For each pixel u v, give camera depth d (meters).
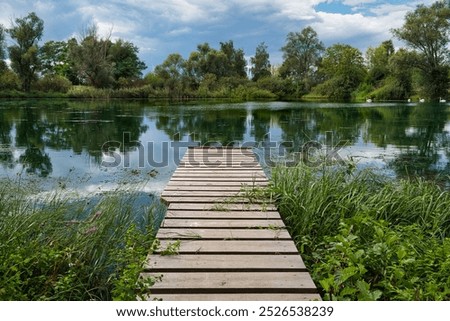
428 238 2.72
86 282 2.20
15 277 1.86
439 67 24.84
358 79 36.25
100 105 19.84
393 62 25.94
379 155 6.42
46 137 8.48
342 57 37.88
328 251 2.31
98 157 6.27
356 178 3.71
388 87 29.00
